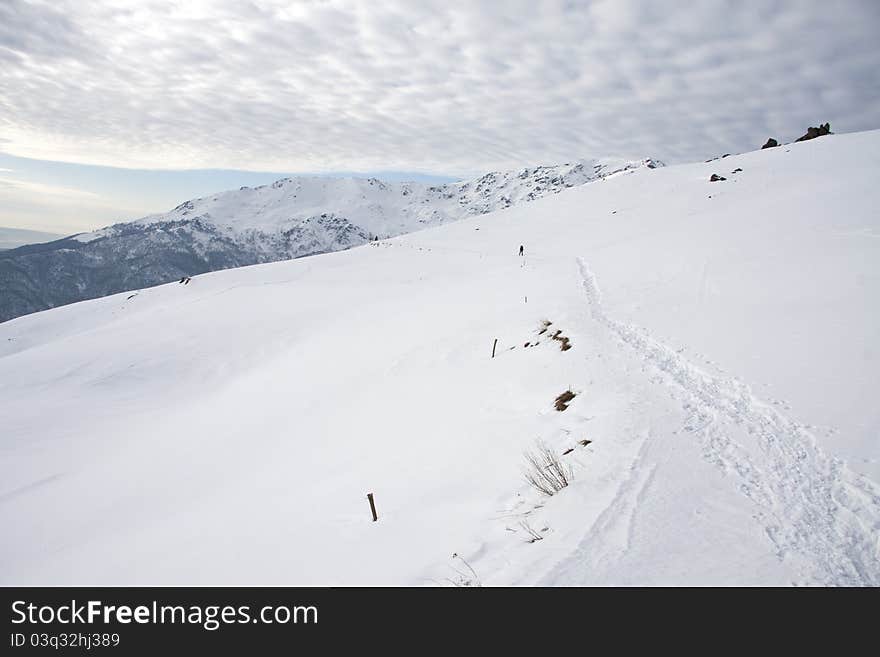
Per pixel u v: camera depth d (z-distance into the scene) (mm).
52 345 39000
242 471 14422
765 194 40781
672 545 5035
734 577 4488
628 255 30406
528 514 6555
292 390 22391
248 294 46812
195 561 8805
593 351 13570
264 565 7879
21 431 22219
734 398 9125
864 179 33312
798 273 16141
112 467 17531
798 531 5199
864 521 5348
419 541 6934
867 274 13969
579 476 7062
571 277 27531
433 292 36750
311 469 12766
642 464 6949
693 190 56781
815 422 7680
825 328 11211
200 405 24484
